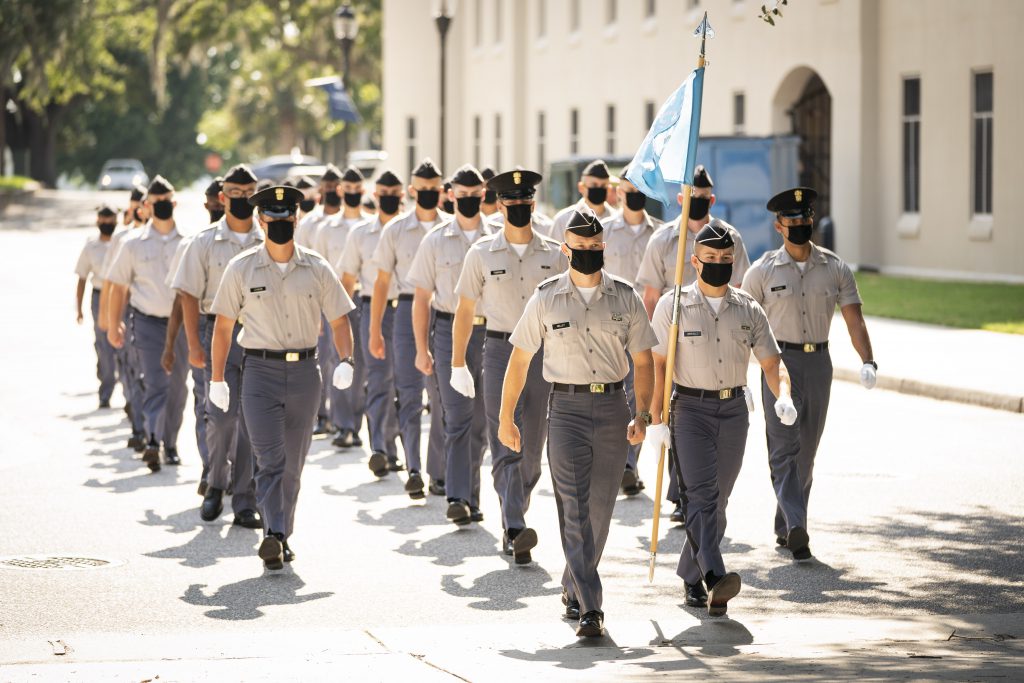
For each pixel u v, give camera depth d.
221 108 166.00
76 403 26.61
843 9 49.81
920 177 47.62
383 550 15.40
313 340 14.66
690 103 13.33
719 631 12.17
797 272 15.08
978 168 45.59
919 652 11.08
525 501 15.32
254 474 15.16
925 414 24.91
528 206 15.30
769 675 9.80
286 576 14.27
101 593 13.55
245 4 96.25
